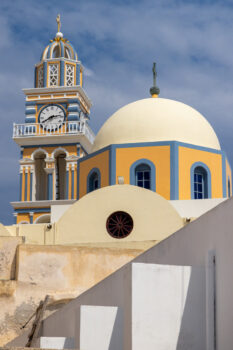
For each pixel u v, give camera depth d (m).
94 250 28.53
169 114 37.72
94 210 33.03
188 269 18.59
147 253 22.67
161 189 35.84
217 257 18.39
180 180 35.94
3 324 26.95
